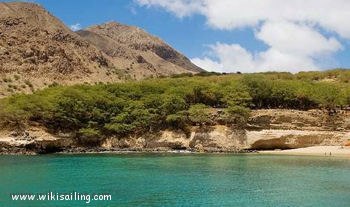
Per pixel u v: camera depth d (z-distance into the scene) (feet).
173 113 384.27
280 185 184.34
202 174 215.31
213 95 417.28
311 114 393.91
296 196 161.07
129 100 403.13
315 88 433.48
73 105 369.91
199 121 380.37
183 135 376.68
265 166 252.83
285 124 384.06
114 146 370.32
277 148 374.43
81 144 365.40
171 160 283.79
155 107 391.04
